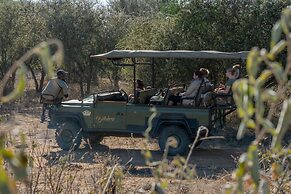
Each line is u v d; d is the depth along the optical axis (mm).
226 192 1722
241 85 1406
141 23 19250
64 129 11734
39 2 24344
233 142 13078
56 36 23406
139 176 8617
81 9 23719
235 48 16469
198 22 16906
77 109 11797
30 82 27281
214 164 10719
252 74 1403
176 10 17938
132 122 11594
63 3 23812
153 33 18000
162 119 11445
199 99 11383
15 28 24156
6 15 24125
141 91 11648
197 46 16734
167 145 2232
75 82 24000
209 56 11047
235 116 14750
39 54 1349
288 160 2652
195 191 4906
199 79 11500
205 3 16859
